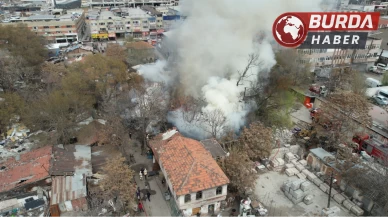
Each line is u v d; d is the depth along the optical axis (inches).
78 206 982.4
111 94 1536.7
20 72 1883.6
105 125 1350.9
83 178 1050.1
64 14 3956.7
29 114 1392.7
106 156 1230.3
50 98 1347.2
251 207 999.6
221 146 1214.3
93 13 4092.0
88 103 1460.4
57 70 1903.3
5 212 955.3
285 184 1087.0
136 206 1009.5
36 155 1145.4
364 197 1032.2
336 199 1064.8
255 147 1189.1
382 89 1931.6
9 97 1416.1
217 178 928.3
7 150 1296.8
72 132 1359.5
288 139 1408.7
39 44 2155.5
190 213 940.0
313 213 1007.6
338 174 1126.4
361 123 1314.0
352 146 1338.6
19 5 5118.1
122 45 2800.2
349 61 2450.8
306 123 1617.9
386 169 1027.9
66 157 1154.0
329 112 1370.6
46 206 978.7
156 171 1194.0
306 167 1248.2
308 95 1851.6
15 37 1984.5
